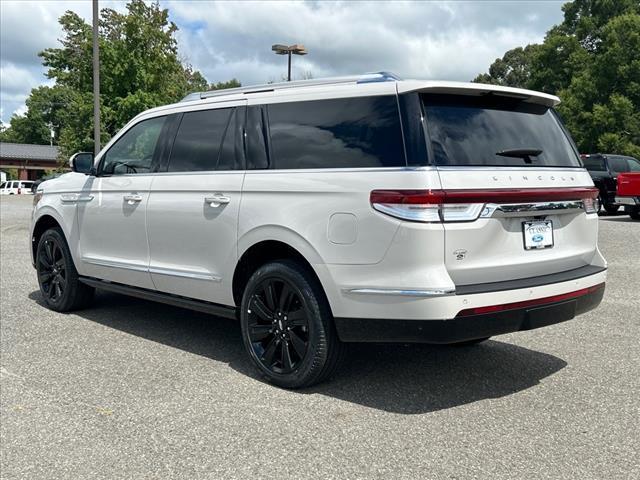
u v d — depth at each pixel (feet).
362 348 16.75
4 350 16.30
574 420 11.93
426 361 15.60
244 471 9.86
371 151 12.23
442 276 11.32
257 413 12.17
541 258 12.94
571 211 13.64
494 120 12.90
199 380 14.06
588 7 171.12
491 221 11.93
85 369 14.79
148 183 16.90
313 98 13.61
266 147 14.24
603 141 132.98
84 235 19.22
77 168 19.58
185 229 15.72
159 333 18.08
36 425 11.62
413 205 11.35
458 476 9.71
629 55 139.23
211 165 15.42
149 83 85.40
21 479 9.63
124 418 11.93
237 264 14.48
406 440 11.00
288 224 13.16
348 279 12.23
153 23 85.40
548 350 16.61
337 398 13.01
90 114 82.89
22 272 28.71
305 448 10.66
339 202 12.37
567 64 155.74
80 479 9.64
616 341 17.48
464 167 11.85
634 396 13.21
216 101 15.83
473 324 11.54
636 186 54.44
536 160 13.15
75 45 84.58
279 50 80.33
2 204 102.27
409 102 12.03
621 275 28.35
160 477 9.69
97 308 21.31
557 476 9.73
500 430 11.44
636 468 10.02
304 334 13.25
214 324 19.20
